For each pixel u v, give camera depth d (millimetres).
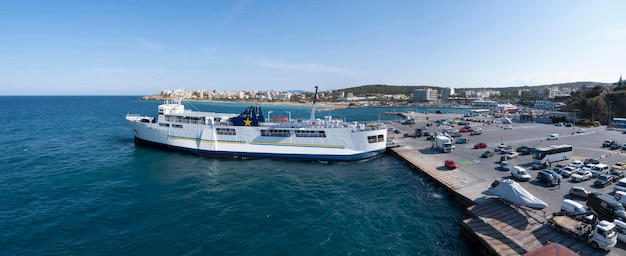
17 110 189500
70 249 26812
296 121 66750
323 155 57594
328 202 38438
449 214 35062
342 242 28594
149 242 28125
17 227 30562
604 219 28531
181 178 47375
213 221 32625
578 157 54750
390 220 33438
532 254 20609
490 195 37000
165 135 64062
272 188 43344
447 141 62562
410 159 56781
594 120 118750
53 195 39531
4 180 45375
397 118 169875
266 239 29000
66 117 143000
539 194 36375
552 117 117500
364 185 45094
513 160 54000
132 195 39906
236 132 58781
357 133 57500
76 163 55625
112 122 123125
